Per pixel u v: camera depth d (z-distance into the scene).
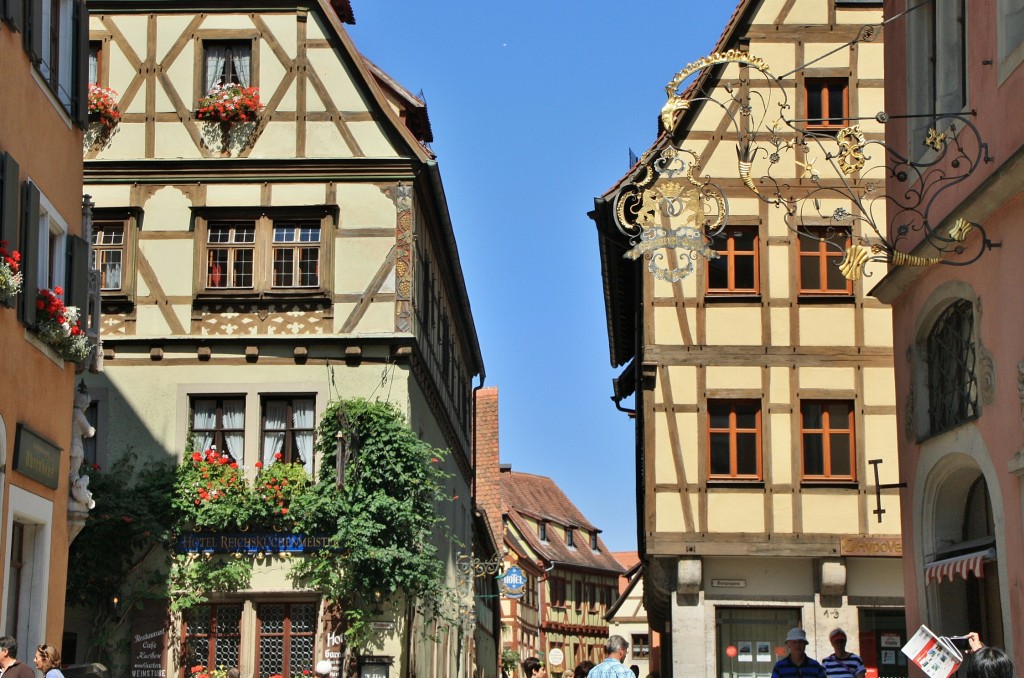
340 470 20.62
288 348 21.61
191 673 20.50
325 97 22.36
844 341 22.52
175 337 21.64
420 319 23.12
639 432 25.03
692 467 22.25
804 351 22.50
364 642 20.55
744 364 22.52
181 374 21.59
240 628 20.70
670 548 22.05
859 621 22.25
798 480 22.17
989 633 13.55
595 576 68.94
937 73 13.85
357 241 21.92
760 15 23.09
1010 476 11.70
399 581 20.48
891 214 15.27
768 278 22.66
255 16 22.61
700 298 22.70
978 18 12.45
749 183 12.70
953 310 13.65
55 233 15.09
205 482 20.94
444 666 27.33
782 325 22.58
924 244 13.41
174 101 22.42
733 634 22.38
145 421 21.45
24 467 13.46
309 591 20.69
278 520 20.86
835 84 23.09
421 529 21.09
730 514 22.12
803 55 23.00
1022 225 11.38
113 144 22.33
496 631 44.62
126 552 20.75
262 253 21.92
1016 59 11.37
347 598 20.58
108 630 20.58
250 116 22.25
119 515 20.48
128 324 21.77
